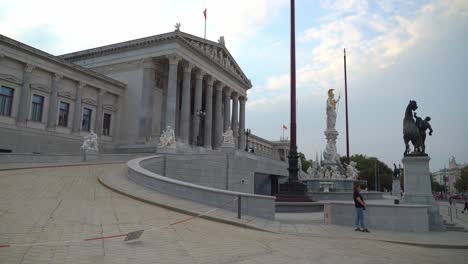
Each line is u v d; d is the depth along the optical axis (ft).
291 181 86.07
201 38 223.30
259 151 438.40
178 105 240.53
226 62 258.98
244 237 42.16
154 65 211.61
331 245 42.22
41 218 40.70
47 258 27.78
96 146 131.64
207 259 31.14
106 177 76.23
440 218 65.26
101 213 46.24
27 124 161.68
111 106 209.97
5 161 108.06
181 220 47.09
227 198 56.18
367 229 57.31
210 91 236.22
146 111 203.10
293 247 39.22
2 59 153.07
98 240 34.17
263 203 57.16
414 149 73.87
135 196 58.54
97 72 216.95
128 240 33.32
